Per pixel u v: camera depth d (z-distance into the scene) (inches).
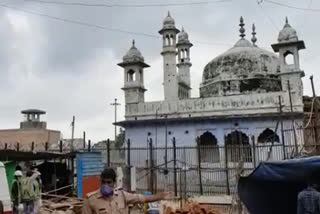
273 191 369.7
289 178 339.0
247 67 1186.6
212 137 1045.8
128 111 1157.1
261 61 1196.5
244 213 482.3
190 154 1007.0
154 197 201.0
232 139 958.4
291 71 1017.5
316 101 687.7
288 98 986.7
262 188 370.9
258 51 1230.3
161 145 1072.2
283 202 372.5
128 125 1128.8
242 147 818.8
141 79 1238.9
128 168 804.0
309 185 314.2
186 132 1056.8
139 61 1206.3
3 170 403.5
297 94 990.4
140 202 195.9
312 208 299.9
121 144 1660.9
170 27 1250.0
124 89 1211.9
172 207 524.4
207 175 894.4
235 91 1166.3
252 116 983.0
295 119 942.4
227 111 1040.8
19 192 494.3
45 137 1774.1
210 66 1263.5
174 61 1249.4
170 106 1111.6
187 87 1462.8
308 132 712.4
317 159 318.0
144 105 1141.1
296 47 1030.4
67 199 727.7
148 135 1099.3
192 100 1088.2
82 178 779.4
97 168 830.5
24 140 1733.5
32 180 509.4
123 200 189.3
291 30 1042.1
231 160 904.3
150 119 1085.8
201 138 1048.8
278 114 945.5
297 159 330.0
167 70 1245.7
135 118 1141.7
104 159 1119.0
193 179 900.6
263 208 375.6
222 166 954.7
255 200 374.6
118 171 658.2
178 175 909.8
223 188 847.7
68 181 856.3
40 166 864.9
